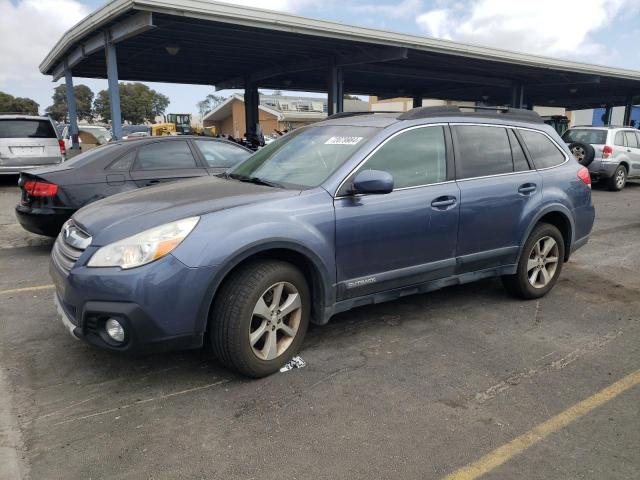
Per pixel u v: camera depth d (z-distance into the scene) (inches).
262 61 713.0
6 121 500.7
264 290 128.1
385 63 705.6
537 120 200.7
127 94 3270.2
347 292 145.2
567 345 157.1
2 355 146.7
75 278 118.6
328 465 100.9
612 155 544.1
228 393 127.3
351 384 132.0
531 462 102.1
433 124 164.9
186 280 117.0
